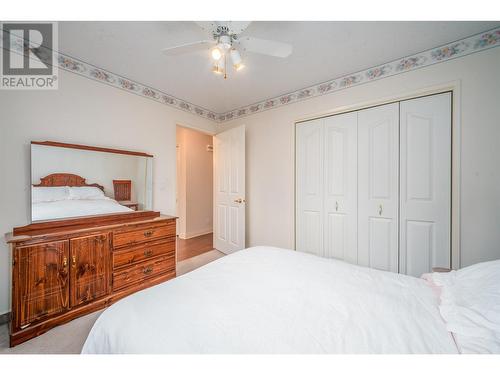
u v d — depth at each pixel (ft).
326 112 7.97
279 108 9.26
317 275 3.88
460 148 5.73
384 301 3.05
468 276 3.22
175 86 8.37
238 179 10.03
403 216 6.69
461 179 5.74
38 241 4.81
